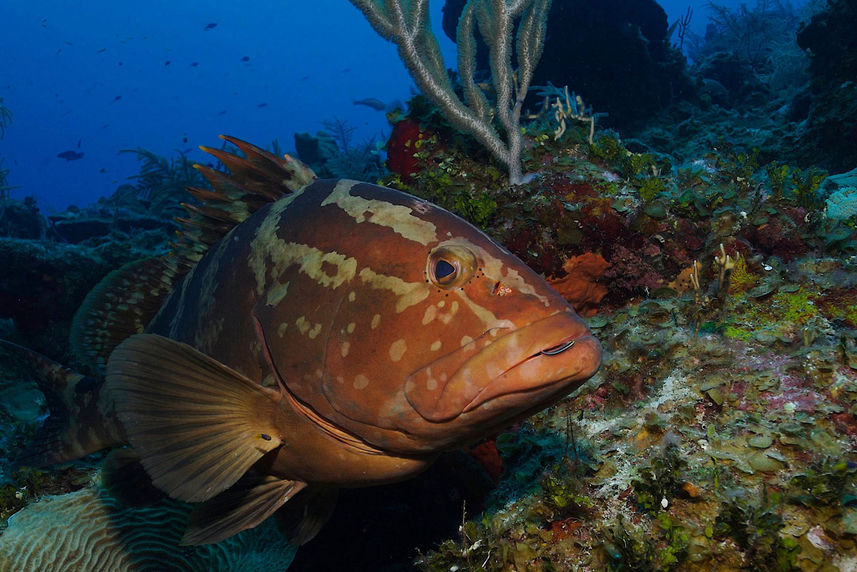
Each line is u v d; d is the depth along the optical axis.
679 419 0.47
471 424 0.34
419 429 0.35
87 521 0.63
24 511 0.62
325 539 0.76
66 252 1.37
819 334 0.51
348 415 0.36
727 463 0.42
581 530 0.43
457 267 0.34
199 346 0.45
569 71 2.13
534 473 0.50
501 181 0.85
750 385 0.48
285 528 0.48
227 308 0.44
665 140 1.95
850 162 1.46
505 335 0.33
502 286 0.34
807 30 1.93
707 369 0.52
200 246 0.52
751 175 0.79
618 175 0.79
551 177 0.79
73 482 0.66
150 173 2.58
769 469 0.41
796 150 1.60
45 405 0.89
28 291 1.30
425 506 0.71
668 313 0.62
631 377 0.54
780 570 0.35
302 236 0.41
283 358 0.38
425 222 0.37
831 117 1.49
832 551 0.36
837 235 0.64
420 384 0.34
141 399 0.36
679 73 2.27
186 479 0.37
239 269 0.44
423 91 0.82
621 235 0.71
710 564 0.37
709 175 0.81
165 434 0.37
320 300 0.38
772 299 0.58
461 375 0.33
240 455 0.38
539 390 0.32
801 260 0.64
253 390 0.38
